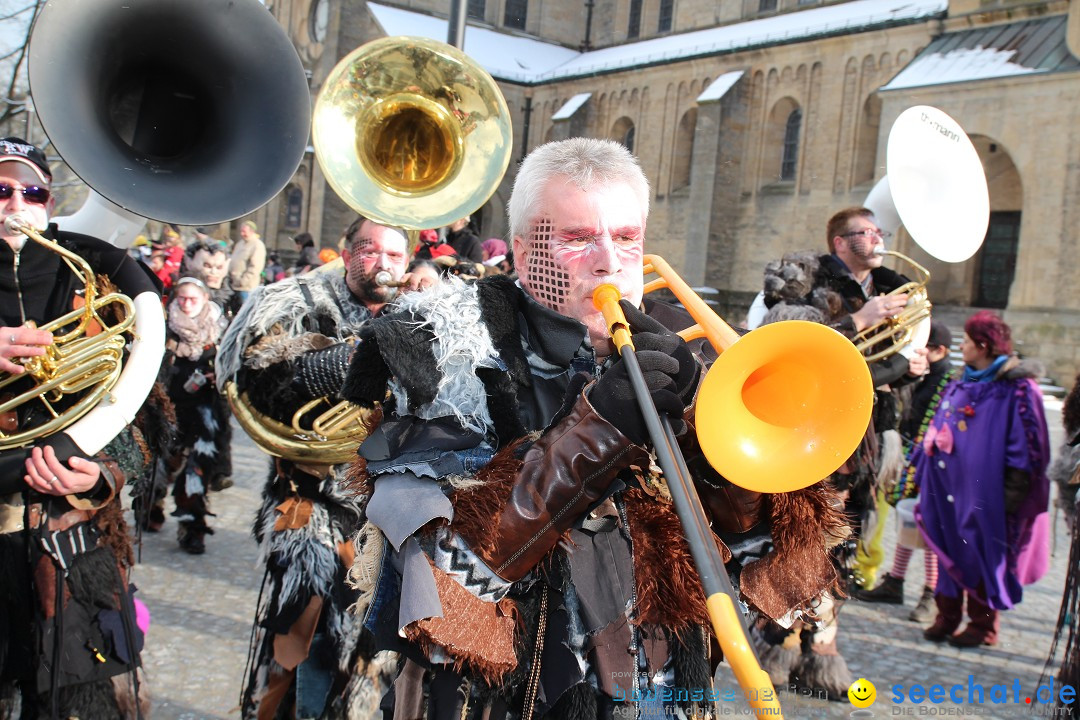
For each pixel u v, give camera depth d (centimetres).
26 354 250
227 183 271
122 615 268
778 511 186
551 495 164
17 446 254
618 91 3300
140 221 291
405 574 165
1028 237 2144
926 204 420
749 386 171
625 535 184
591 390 172
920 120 426
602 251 187
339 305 338
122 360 276
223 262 916
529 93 3597
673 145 3150
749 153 2948
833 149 2747
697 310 196
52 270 274
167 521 701
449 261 430
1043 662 487
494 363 178
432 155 306
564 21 3884
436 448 173
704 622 179
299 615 312
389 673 317
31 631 256
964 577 504
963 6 2428
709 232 2917
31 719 264
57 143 245
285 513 316
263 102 279
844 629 527
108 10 257
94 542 267
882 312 400
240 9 273
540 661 175
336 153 294
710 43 3130
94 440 259
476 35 3722
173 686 412
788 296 434
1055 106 2102
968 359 535
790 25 2980
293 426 314
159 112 276
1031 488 509
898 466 546
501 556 165
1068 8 2242
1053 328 2080
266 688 319
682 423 167
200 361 612
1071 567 341
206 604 521
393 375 177
